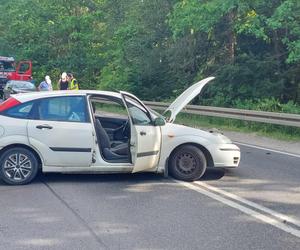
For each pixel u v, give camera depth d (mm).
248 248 5344
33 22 43969
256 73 22562
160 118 8570
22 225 6082
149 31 31172
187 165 8688
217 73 23688
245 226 6113
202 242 5516
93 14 41750
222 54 24969
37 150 8273
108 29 41219
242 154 11977
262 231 5930
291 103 20250
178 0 28516
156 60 30156
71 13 44438
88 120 8422
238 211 6777
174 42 27234
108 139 8508
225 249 5305
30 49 43250
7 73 38188
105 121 9523
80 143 8320
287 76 22062
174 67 26766
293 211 6816
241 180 8797
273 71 22422
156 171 8680
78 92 8547
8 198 7395
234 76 22719
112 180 8672
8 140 8195
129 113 8344
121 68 32531
